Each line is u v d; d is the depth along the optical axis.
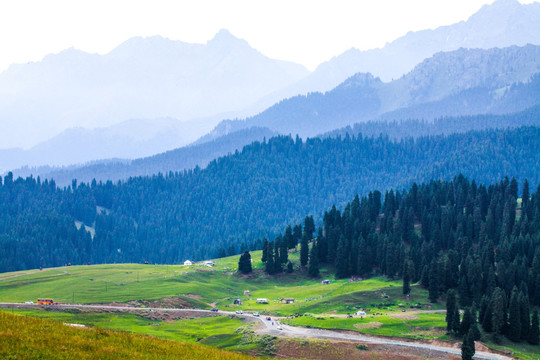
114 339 96.88
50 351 85.19
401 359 151.25
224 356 101.81
